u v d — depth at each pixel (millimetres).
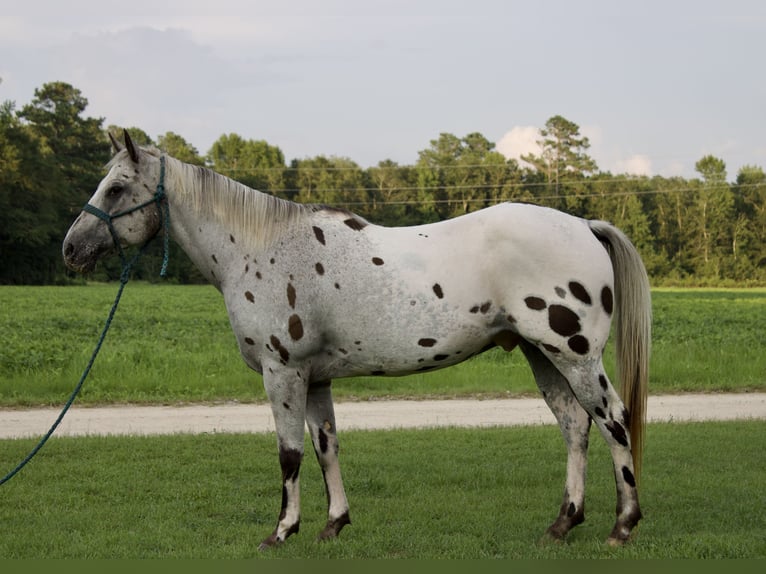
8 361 15336
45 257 75938
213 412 11812
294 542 5535
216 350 18281
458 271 5332
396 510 6418
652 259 85938
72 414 11641
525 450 8742
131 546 5512
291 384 5449
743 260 84062
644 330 5461
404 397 13109
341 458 8359
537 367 5715
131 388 13586
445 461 8242
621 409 5254
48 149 87562
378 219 94938
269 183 103562
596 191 93625
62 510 6426
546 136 99812
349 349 5453
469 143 109125
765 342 20406
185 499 6812
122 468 7898
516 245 5238
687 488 6984
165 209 5793
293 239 5531
